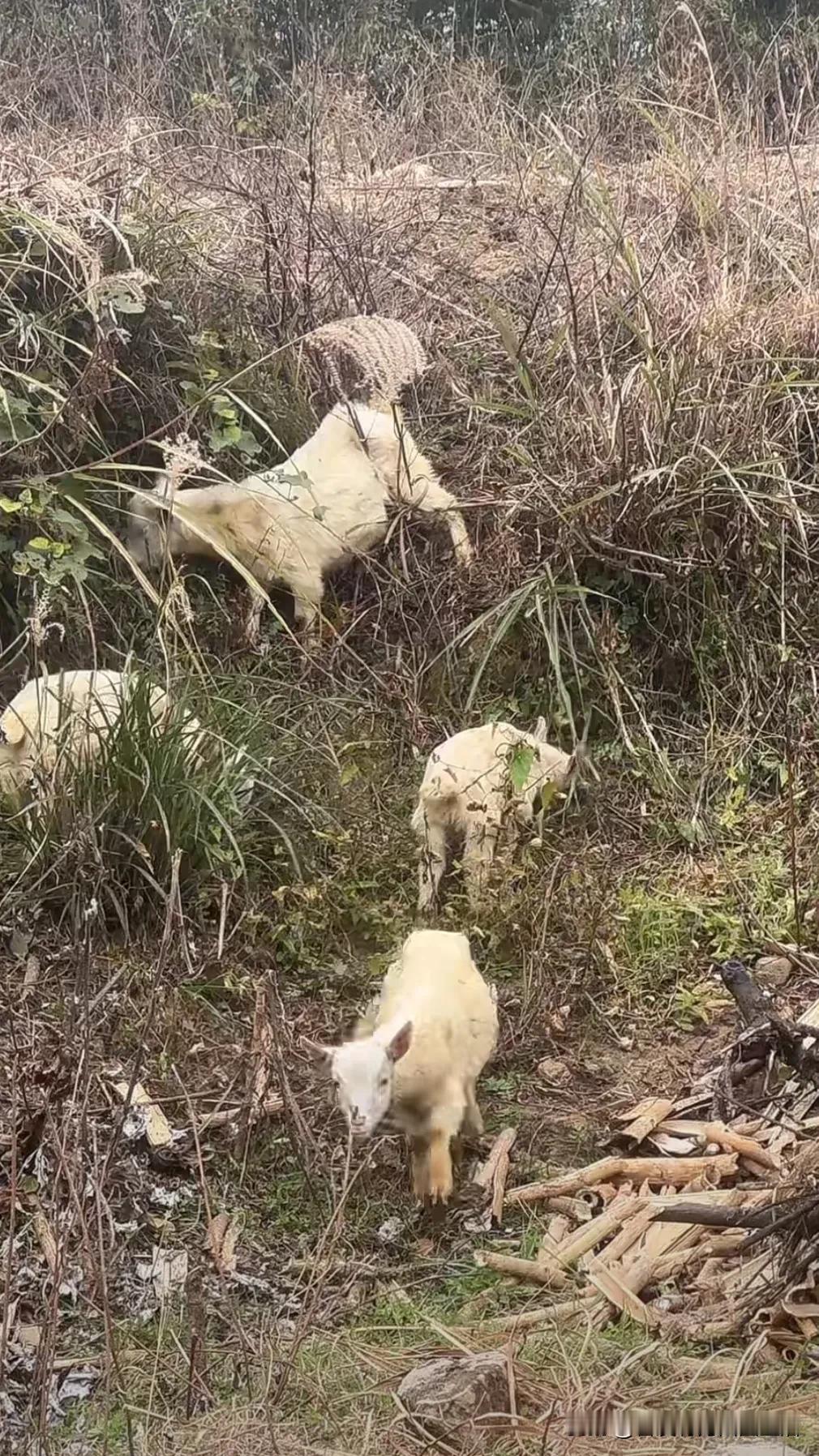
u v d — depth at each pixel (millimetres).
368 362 6387
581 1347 3711
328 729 5641
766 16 11109
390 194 7836
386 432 6129
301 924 4910
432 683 5875
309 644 5949
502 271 7305
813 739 5641
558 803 5445
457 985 4285
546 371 6379
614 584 5930
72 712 5117
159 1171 4285
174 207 7094
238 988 4746
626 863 5367
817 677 5785
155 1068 4516
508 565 5977
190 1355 3729
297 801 5312
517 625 5934
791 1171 4035
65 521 5664
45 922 4953
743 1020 4488
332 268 7062
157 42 10188
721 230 7012
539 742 5270
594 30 10992
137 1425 3631
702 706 5820
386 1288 4004
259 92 10625
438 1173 4082
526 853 5055
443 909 5047
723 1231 4016
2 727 5125
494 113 9078
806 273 6688
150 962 4809
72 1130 4035
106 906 4941
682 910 5109
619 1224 4082
